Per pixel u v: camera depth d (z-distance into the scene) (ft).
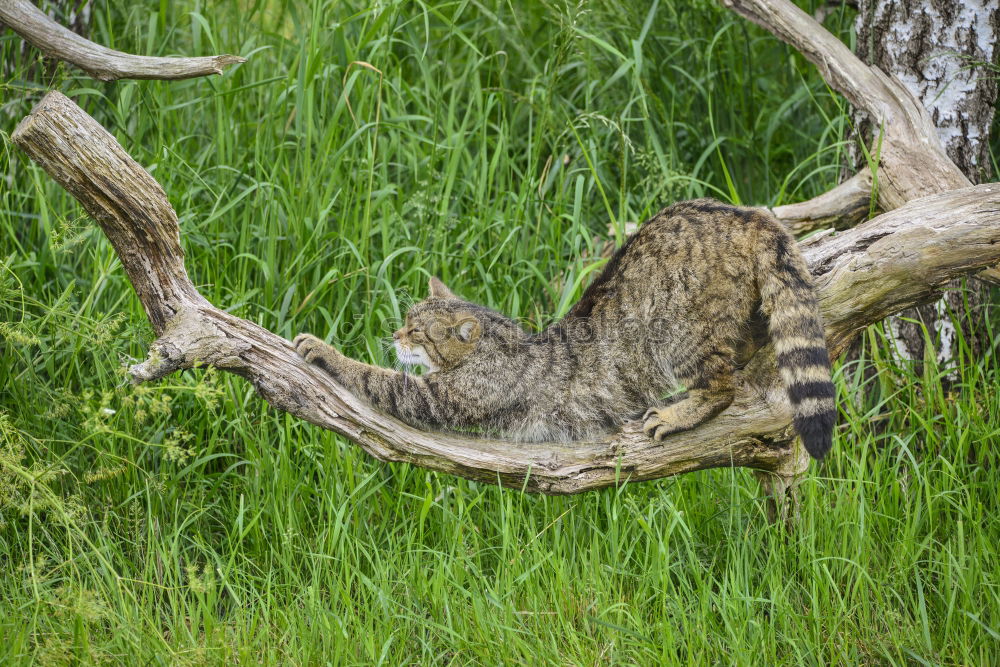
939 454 33.17
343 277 36.40
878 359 34.81
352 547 31.07
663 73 46.44
